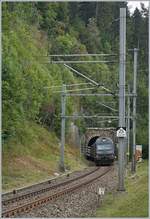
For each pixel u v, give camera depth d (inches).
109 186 2321.6
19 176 2586.1
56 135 4338.1
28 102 3105.3
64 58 5251.0
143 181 2156.7
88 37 6791.3
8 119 2598.4
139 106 6097.4
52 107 4232.3
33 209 1466.5
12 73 2544.3
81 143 5177.2
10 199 1657.2
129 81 6018.7
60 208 1519.4
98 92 5561.0
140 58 6820.9
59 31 5846.5
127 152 3843.5
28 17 4995.1
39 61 4052.7
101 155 4571.9
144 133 5206.7
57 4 6373.0
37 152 3489.2
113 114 5644.7
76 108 5132.9
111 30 7396.7
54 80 4180.6
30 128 3609.7
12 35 3080.7
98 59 6510.8
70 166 3681.1
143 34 6998.0
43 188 2106.3
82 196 1878.7
